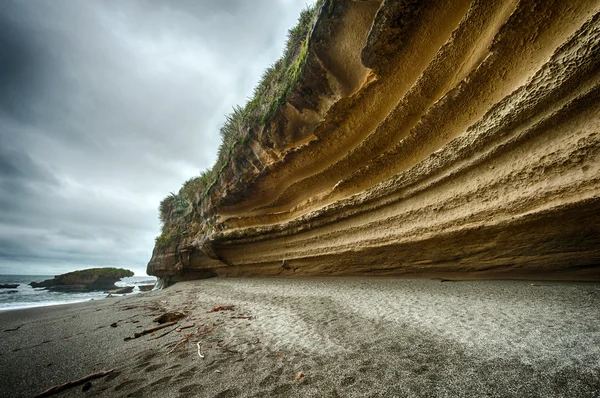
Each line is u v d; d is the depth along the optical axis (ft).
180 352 11.39
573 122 12.05
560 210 12.77
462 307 13.28
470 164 16.10
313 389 7.39
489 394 6.25
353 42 17.84
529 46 12.33
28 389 9.23
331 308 16.76
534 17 11.65
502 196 15.01
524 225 14.64
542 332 9.08
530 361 7.39
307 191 28.73
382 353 9.15
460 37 14.10
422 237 19.52
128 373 9.71
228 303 23.29
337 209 24.95
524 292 14.25
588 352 7.36
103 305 32.45
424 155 18.62
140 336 14.69
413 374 7.54
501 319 10.87
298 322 14.33
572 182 12.16
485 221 15.94
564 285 14.42
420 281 21.48
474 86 14.60
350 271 27.30
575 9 10.63
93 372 10.20
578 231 13.35
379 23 15.17
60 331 18.03
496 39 12.76
